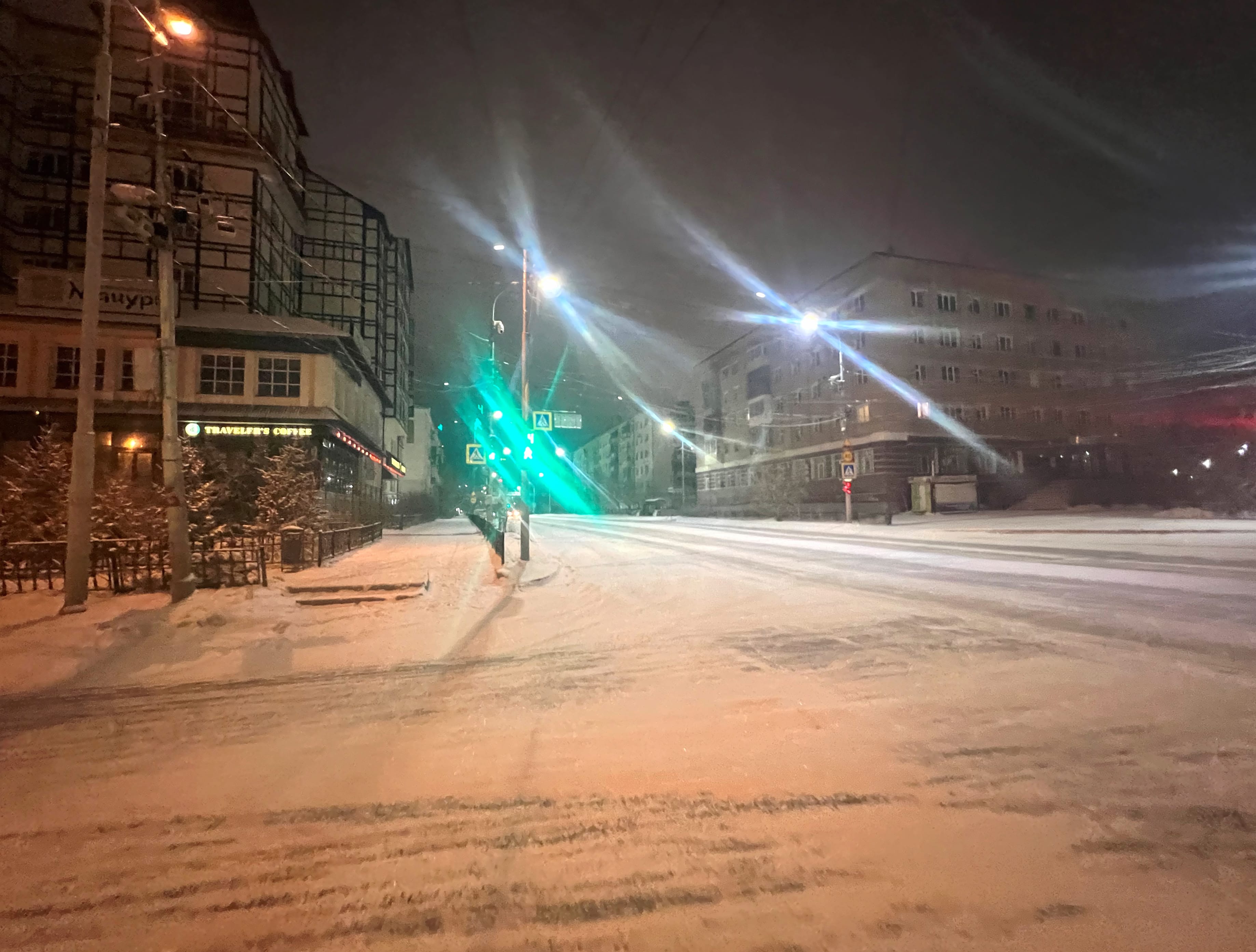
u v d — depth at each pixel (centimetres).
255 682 665
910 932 267
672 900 293
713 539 2791
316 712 570
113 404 2434
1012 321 4816
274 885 311
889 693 584
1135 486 4553
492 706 579
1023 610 948
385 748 482
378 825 366
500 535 1744
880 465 4397
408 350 5366
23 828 369
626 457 10150
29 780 434
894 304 4488
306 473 2072
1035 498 4372
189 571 1077
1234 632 786
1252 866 309
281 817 378
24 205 2873
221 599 1025
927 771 419
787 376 5472
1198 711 519
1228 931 263
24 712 578
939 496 4222
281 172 3250
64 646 809
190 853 340
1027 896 288
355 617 995
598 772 430
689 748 468
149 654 782
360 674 695
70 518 986
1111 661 672
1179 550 1802
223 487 2075
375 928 279
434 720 544
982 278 4762
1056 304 4956
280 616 960
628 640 830
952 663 678
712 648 775
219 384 2556
